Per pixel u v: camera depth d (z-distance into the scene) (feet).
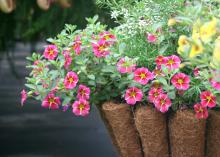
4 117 16.25
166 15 3.85
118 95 3.87
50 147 13.71
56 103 3.87
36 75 3.98
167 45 3.77
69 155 13.10
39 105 17.58
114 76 3.73
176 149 3.64
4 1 6.08
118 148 3.96
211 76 3.41
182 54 3.31
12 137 14.46
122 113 3.70
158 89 3.61
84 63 3.80
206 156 3.66
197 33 3.31
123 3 4.07
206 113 3.50
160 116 3.61
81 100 3.77
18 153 13.29
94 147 13.67
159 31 3.82
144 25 3.84
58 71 3.88
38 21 7.51
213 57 3.20
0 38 8.18
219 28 3.32
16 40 8.25
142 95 3.64
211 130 3.59
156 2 3.90
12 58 8.86
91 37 3.94
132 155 3.78
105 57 3.79
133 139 3.74
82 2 7.19
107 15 6.38
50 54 3.92
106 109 3.72
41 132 14.88
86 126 15.51
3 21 7.89
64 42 3.96
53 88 3.86
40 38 8.05
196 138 3.56
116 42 3.87
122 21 4.09
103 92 3.84
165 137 3.66
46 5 5.89
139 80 3.65
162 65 3.62
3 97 18.20
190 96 3.64
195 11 3.50
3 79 19.38
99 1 4.17
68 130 15.08
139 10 3.92
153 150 3.67
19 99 18.16
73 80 3.75
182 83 3.58
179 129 3.58
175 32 3.82
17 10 7.71
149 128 3.63
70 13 7.32
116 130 3.75
